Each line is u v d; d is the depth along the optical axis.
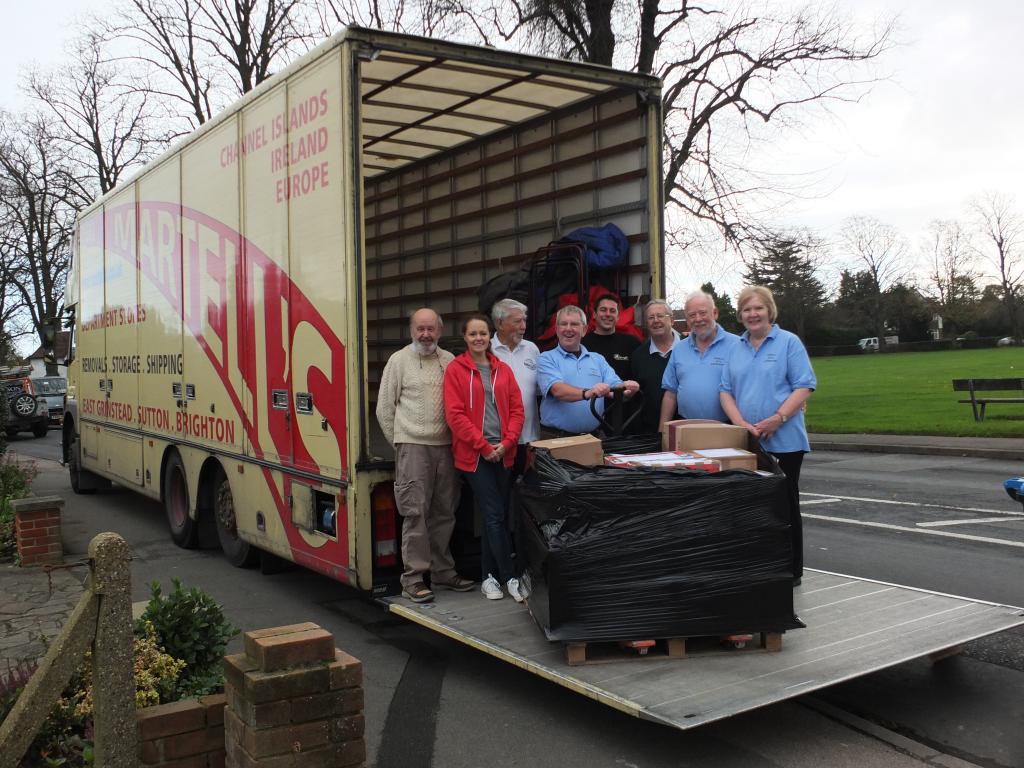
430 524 5.20
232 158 6.70
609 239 6.40
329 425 5.37
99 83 32.28
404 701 4.50
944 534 8.04
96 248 10.81
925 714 4.20
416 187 8.91
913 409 20.31
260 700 2.66
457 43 5.46
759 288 5.18
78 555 7.95
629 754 3.83
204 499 7.80
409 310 9.21
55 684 2.59
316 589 6.80
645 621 3.91
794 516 5.08
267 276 6.14
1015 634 5.37
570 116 7.00
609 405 5.58
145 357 8.95
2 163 40.88
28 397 25.52
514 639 4.29
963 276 68.50
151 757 2.86
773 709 4.29
